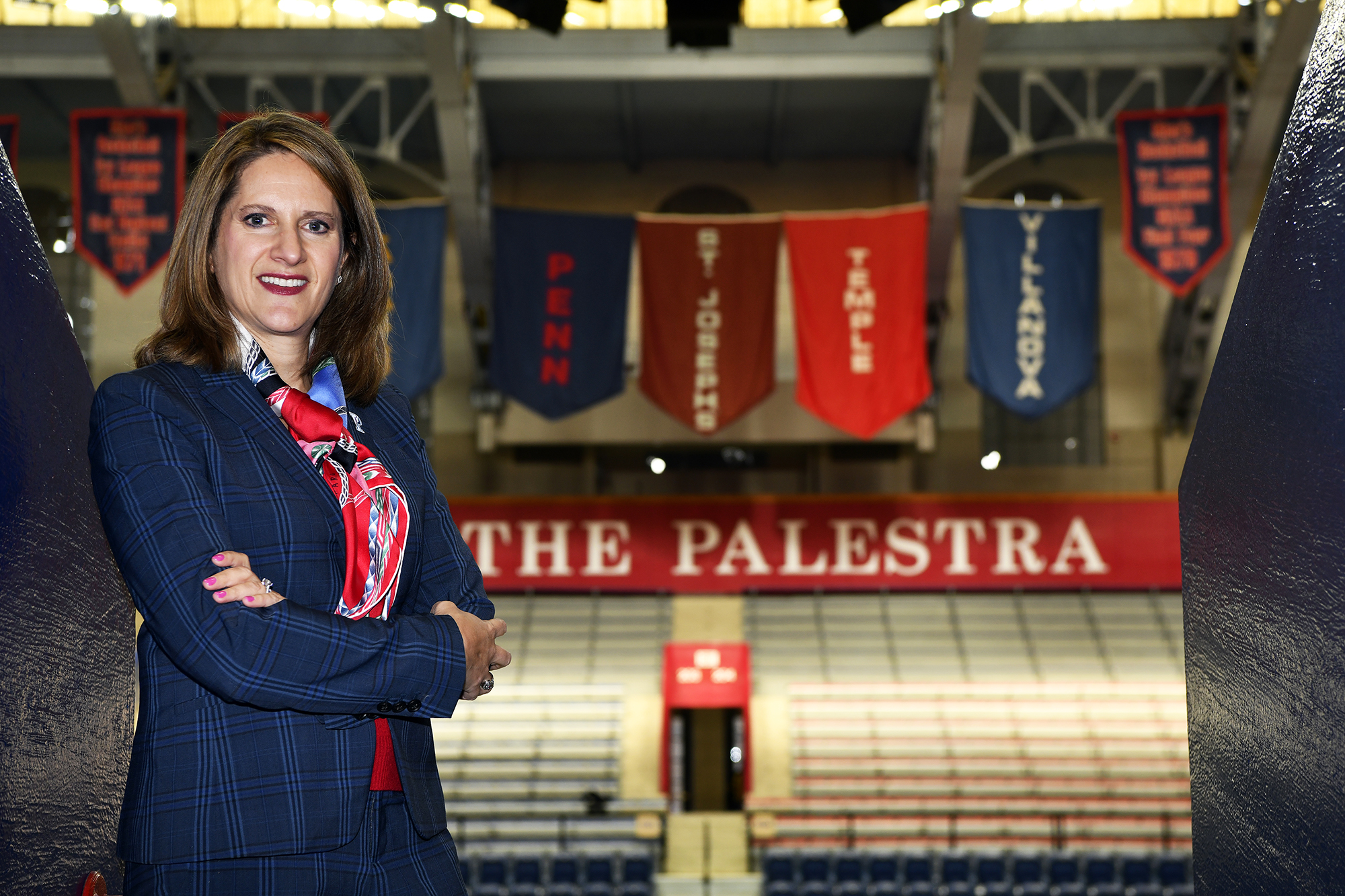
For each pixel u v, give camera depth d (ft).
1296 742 3.93
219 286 5.57
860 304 49.06
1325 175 3.87
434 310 49.06
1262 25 50.47
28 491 4.18
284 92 61.67
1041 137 67.00
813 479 68.64
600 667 62.54
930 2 49.19
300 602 5.09
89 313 64.69
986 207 49.80
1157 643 62.64
